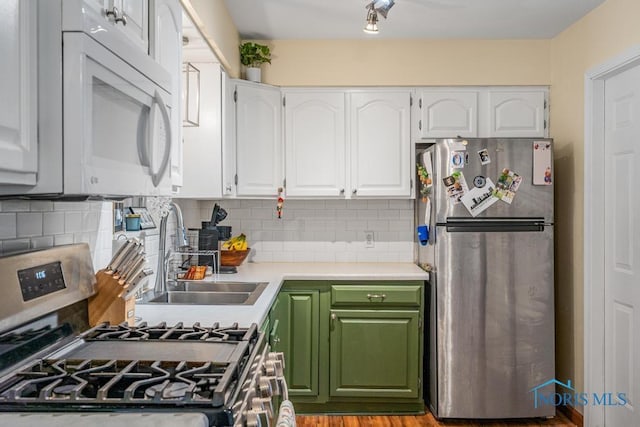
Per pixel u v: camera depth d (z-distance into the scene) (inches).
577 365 111.2
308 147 124.8
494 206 108.5
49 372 41.0
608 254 103.3
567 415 114.7
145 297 86.3
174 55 68.1
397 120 124.8
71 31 36.1
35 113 35.5
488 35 123.0
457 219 108.6
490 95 125.3
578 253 111.0
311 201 135.8
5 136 32.2
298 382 113.6
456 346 108.4
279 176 124.4
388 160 124.8
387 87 125.7
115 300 57.7
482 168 108.6
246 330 54.7
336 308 113.6
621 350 98.9
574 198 112.9
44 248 50.5
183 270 109.7
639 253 92.6
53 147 36.3
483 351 108.4
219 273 114.0
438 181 108.9
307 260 135.9
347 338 113.2
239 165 116.1
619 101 99.1
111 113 41.7
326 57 125.8
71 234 58.4
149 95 50.4
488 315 108.3
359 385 113.4
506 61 125.6
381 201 135.5
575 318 112.1
